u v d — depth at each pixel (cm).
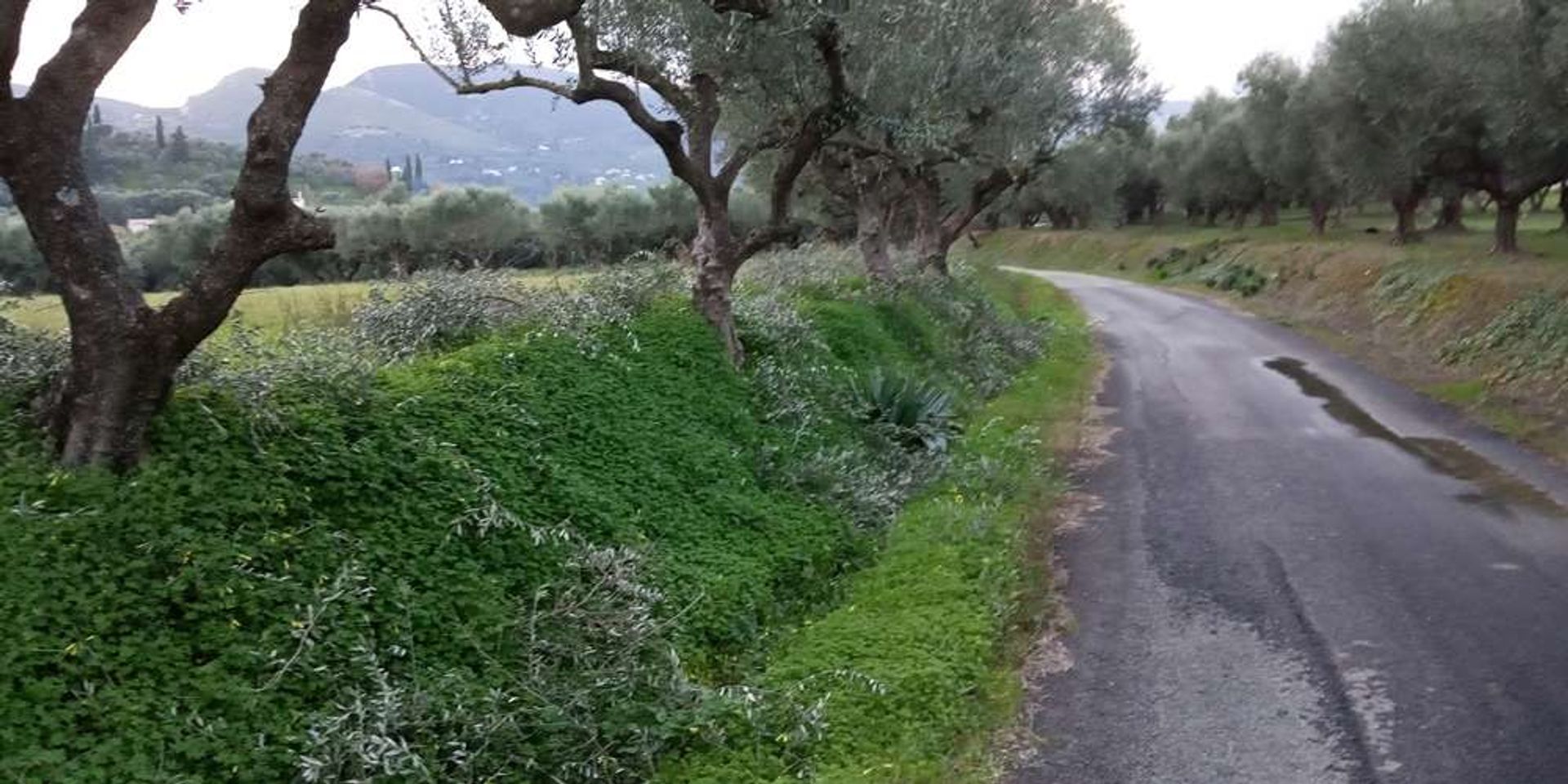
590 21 1127
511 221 3319
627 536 846
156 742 523
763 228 1318
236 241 647
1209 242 4769
